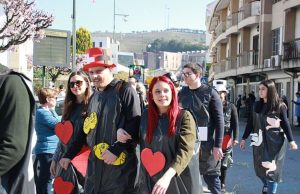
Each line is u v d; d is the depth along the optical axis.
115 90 4.50
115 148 4.31
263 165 6.64
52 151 6.23
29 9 18.05
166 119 4.00
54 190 5.25
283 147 6.64
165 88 3.94
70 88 5.32
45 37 19.28
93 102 4.61
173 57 131.88
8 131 2.76
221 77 44.22
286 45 27.62
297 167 11.05
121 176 4.38
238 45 41.66
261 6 33.31
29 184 2.93
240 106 33.38
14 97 2.79
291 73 27.59
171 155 3.94
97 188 4.43
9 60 24.45
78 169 5.03
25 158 2.87
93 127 4.52
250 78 37.53
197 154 4.03
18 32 17.95
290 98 28.09
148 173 4.02
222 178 7.69
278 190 8.31
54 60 19.56
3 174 2.75
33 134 2.95
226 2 46.56
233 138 7.77
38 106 6.44
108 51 4.65
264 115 6.66
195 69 6.05
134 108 4.44
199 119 5.99
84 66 4.68
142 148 4.12
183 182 3.89
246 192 8.10
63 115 5.37
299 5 27.39
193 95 6.07
